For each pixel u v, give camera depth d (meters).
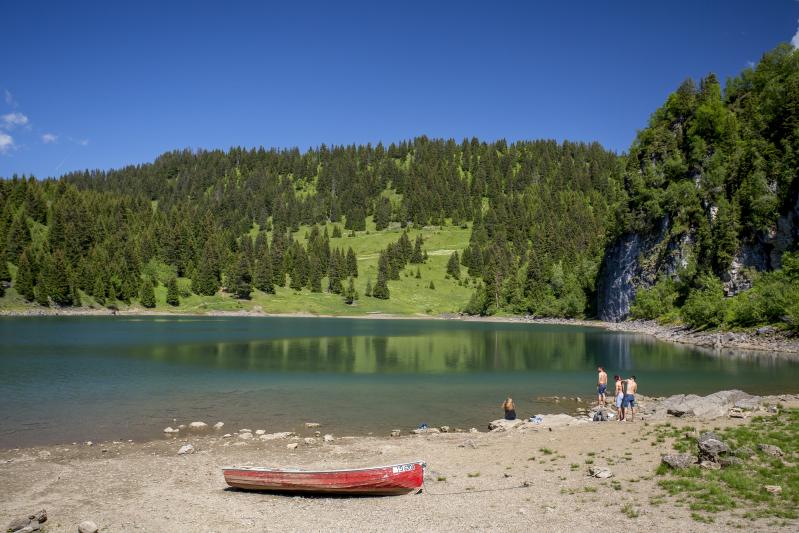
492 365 60.12
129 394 40.53
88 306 167.62
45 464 22.98
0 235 186.88
